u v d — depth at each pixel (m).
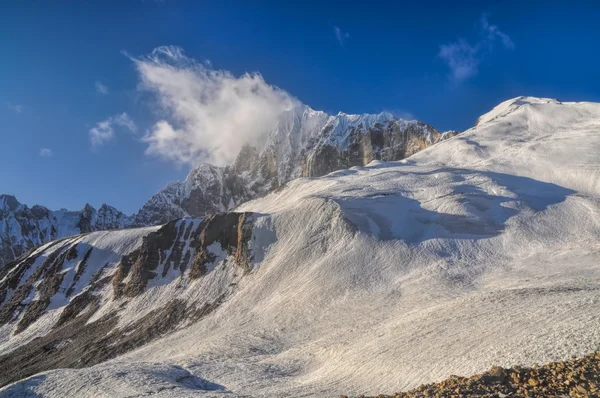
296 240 98.19
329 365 42.69
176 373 40.81
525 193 111.88
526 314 36.53
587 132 151.12
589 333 26.98
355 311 67.25
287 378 41.59
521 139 165.88
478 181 121.81
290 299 78.62
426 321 44.41
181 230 118.00
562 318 32.47
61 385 37.19
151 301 98.31
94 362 76.50
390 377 33.62
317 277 82.44
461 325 39.69
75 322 100.12
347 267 83.56
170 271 107.19
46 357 87.56
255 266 96.94
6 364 88.44
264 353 56.91
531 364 25.17
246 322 75.31
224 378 43.31
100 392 34.59
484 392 19.30
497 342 32.06
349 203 106.19
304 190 143.75
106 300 106.12
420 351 36.47
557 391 18.08
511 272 72.00
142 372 39.19
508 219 95.44
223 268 101.12
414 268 80.44
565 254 76.31
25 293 118.12
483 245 86.75
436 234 92.75
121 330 89.62
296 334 63.72
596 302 34.31
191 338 74.38
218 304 87.50
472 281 70.69
